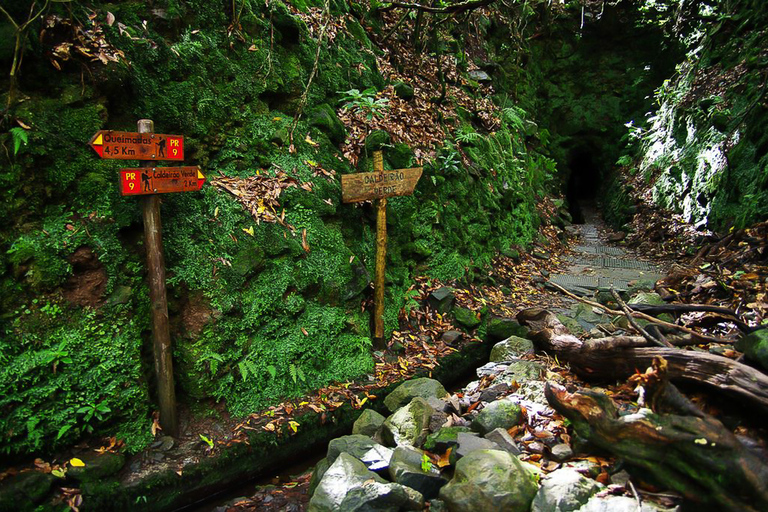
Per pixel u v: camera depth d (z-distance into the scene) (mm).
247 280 3742
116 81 3273
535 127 10797
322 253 4250
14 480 2637
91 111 3178
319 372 3996
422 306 5148
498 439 2904
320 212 4332
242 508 2996
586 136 13555
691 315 4262
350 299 4383
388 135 5320
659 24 12250
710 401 2787
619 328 4359
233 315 3607
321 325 4098
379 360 4398
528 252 7664
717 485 2039
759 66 7758
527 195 8836
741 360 2924
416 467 2770
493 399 3545
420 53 7480
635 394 3104
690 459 2100
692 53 10445
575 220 13844
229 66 4129
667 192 9297
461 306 5348
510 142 8844
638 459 2252
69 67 3135
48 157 2994
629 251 8688
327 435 3672
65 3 3113
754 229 5867
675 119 9859
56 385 2869
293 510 2953
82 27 3211
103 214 3180
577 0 12648
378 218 4449
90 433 2975
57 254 2971
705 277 5160
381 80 6023
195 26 3973
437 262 5594
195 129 3785
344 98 5043
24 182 2908
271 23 4473
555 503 2287
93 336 3049
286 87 4566
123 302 3188
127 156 2869
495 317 5332
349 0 6355
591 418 2371
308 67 4902
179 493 2977
